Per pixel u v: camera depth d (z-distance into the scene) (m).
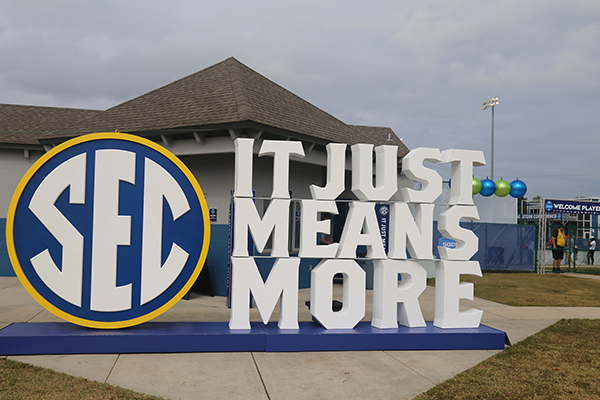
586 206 19.97
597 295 13.16
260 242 6.70
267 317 6.69
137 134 11.19
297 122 12.02
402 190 7.33
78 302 6.18
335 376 5.52
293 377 5.44
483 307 10.73
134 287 6.39
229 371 5.56
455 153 7.43
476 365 6.09
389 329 6.99
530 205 33.78
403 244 7.18
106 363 5.67
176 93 12.93
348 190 15.62
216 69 13.88
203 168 11.77
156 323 6.85
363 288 7.02
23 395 4.48
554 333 8.02
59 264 6.21
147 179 6.44
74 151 6.30
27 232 6.15
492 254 19.27
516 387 5.25
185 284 6.52
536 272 19.92
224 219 11.41
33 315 8.16
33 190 6.19
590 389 5.25
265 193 11.77
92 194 6.31
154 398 4.61
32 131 15.07
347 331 6.78
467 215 7.41
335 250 6.91
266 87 13.63
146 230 6.40
